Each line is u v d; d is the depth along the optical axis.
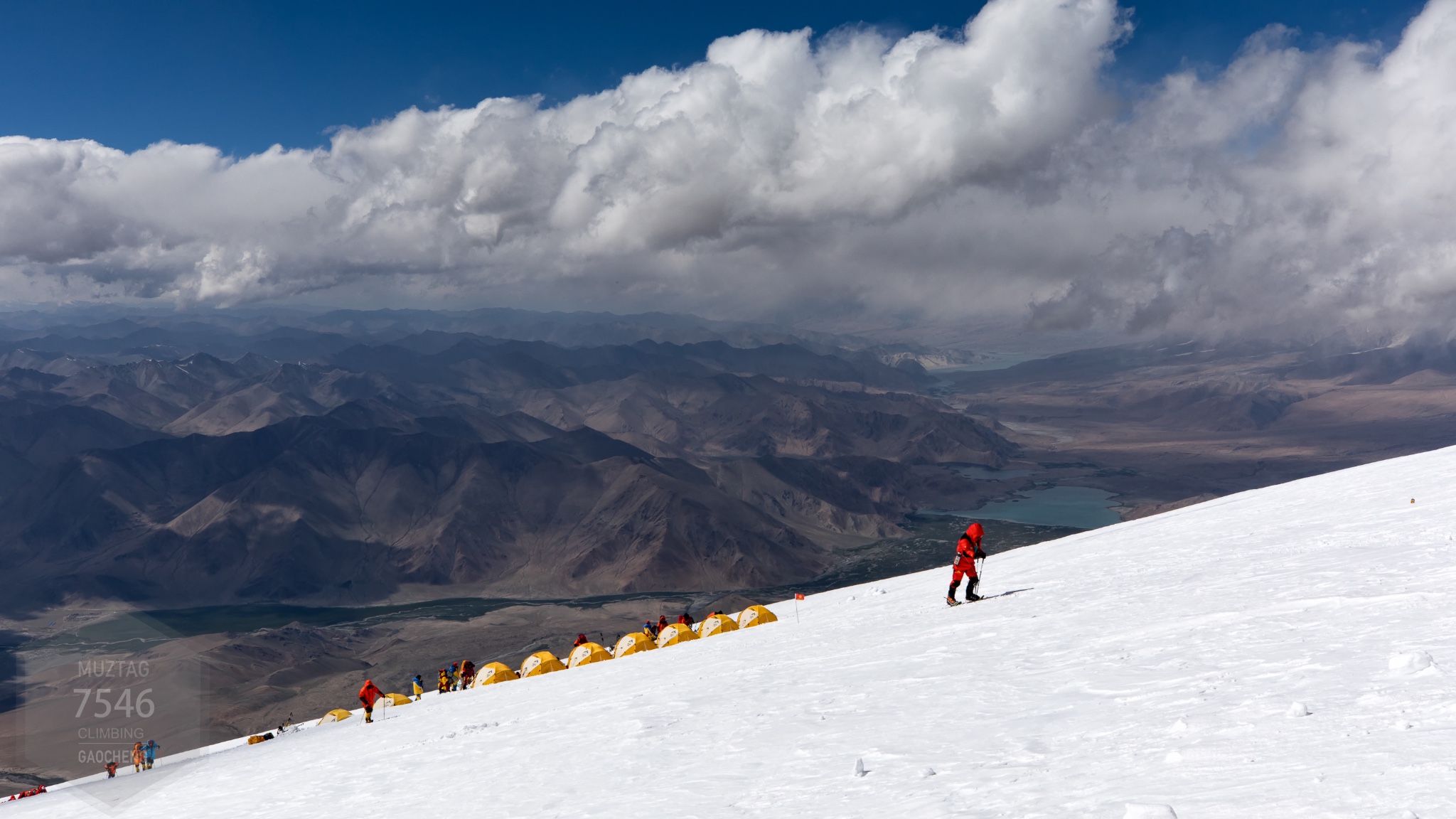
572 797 11.18
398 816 12.58
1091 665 12.30
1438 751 6.00
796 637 27.45
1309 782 5.91
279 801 16.33
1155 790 6.54
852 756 9.98
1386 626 10.83
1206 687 9.59
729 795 9.50
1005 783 7.63
